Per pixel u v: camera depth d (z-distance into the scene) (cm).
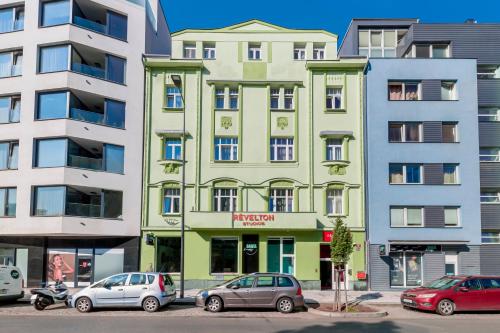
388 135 2794
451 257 2722
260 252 2692
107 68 2798
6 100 2745
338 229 1859
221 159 2811
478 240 2711
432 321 1569
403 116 2809
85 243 2712
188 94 2850
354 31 3272
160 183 2762
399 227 2712
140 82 2867
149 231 2725
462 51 2992
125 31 2897
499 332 1345
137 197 2752
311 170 2766
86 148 2780
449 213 2748
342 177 2767
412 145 2778
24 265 2697
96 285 1792
